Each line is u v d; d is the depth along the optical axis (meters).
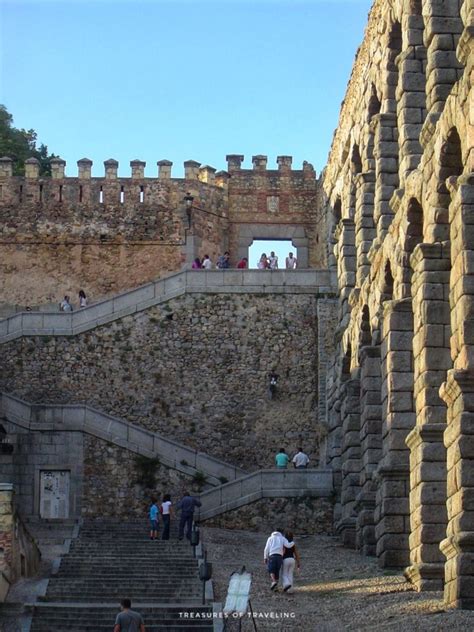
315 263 72.56
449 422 32.41
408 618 31.41
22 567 39.59
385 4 46.00
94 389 59.06
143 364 59.31
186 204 71.25
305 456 54.94
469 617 30.28
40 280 70.62
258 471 51.66
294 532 50.97
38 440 53.69
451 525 31.95
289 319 59.94
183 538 46.16
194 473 53.22
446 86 38.53
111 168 71.75
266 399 59.06
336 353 54.69
